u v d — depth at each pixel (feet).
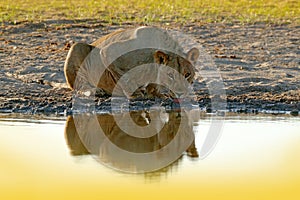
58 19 170.09
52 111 102.89
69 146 80.48
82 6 192.65
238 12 186.50
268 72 128.16
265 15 181.98
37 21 166.30
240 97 111.34
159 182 61.93
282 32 163.73
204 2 202.39
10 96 108.68
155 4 197.57
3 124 92.84
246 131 89.40
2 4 191.21
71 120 96.73
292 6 197.57
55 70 124.36
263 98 111.24
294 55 143.54
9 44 144.97
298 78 124.57
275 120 98.37
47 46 144.56
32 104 104.94
